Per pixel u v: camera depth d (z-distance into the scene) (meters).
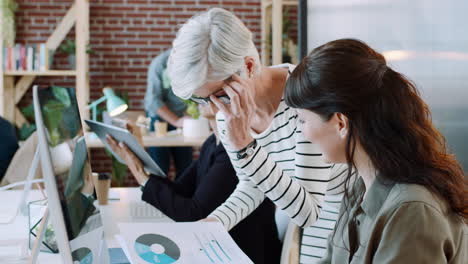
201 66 1.37
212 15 1.39
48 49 5.54
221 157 2.01
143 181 2.08
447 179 0.97
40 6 5.93
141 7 6.09
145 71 6.15
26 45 5.80
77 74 5.51
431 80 1.83
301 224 1.53
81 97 5.51
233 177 1.98
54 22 5.96
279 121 1.60
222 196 1.96
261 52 6.25
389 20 2.11
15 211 2.00
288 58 5.63
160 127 4.35
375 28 2.25
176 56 1.39
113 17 6.06
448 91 1.74
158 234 1.32
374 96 0.99
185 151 5.06
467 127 1.64
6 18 5.45
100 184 2.16
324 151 1.08
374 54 1.04
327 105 1.00
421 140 0.98
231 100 1.40
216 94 1.44
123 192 2.45
